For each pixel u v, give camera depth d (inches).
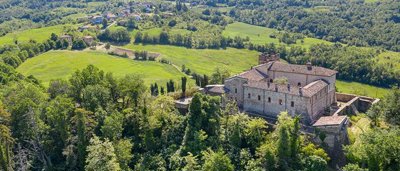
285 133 3700.8
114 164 3705.7
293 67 5137.8
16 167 4185.5
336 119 4168.3
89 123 4370.1
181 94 5388.8
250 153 3983.8
